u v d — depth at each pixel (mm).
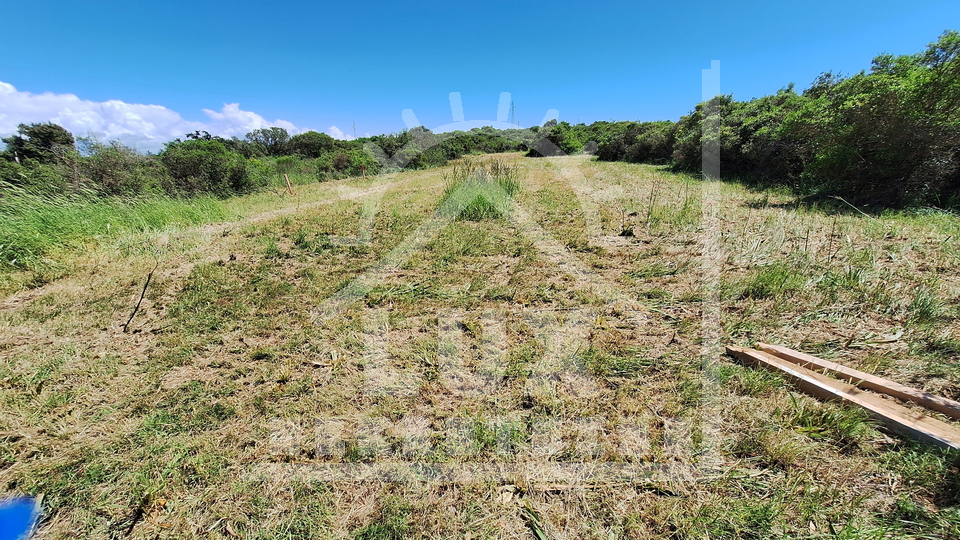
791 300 2539
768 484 1315
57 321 2807
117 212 5367
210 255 4289
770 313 2424
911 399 1552
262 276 3541
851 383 1717
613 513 1269
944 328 2064
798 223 4152
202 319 2752
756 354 1967
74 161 7391
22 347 2469
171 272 3777
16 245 3914
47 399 1932
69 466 1529
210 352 2363
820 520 1184
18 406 1893
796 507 1226
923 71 4602
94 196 5773
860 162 5039
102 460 1546
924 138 4363
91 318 2838
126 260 4121
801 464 1377
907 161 4625
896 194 4789
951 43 4363
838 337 2123
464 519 1273
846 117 5129
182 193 8547
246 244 4652
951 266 2799
